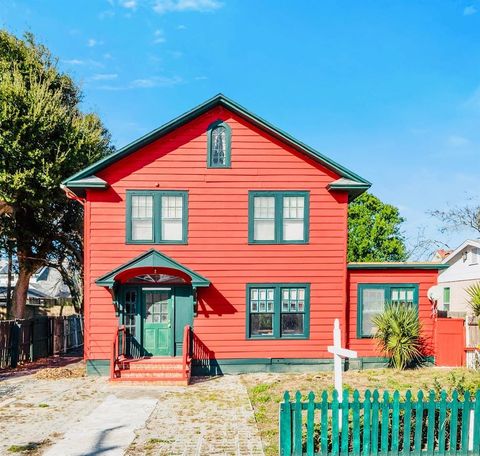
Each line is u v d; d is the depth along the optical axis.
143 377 13.88
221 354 15.46
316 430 8.49
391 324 15.31
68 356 20.92
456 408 7.45
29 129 19.92
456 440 7.46
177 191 15.64
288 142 15.81
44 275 50.03
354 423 7.34
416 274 16.20
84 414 10.52
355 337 15.95
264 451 8.05
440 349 15.91
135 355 15.49
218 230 15.67
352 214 42.78
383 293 16.16
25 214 24.06
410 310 15.73
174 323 15.64
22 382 14.21
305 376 14.56
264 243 15.77
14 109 19.72
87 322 15.27
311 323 15.74
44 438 8.83
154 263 14.56
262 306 15.76
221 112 15.89
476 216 43.75
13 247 25.23
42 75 25.09
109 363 15.21
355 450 7.30
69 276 28.52
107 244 15.39
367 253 42.50
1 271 41.72
